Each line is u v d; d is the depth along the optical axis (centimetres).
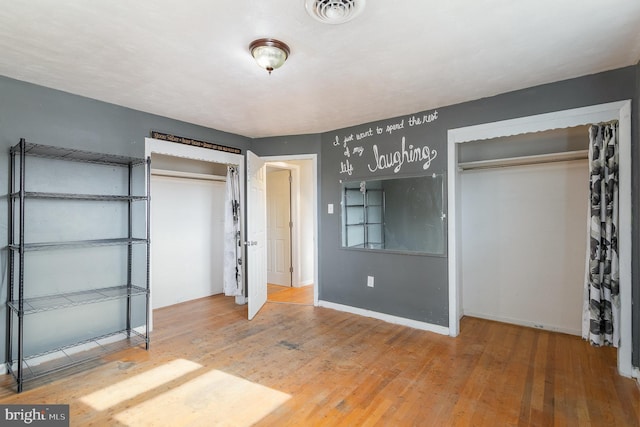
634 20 182
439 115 332
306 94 293
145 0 163
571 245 327
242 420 196
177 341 314
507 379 239
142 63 232
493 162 351
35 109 268
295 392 225
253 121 376
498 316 365
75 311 291
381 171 373
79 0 163
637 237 234
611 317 250
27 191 264
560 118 267
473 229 379
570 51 218
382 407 207
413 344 304
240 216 443
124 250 323
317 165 430
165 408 207
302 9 171
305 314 397
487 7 170
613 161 250
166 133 357
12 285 250
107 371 255
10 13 173
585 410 202
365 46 210
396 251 362
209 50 214
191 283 473
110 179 314
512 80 265
